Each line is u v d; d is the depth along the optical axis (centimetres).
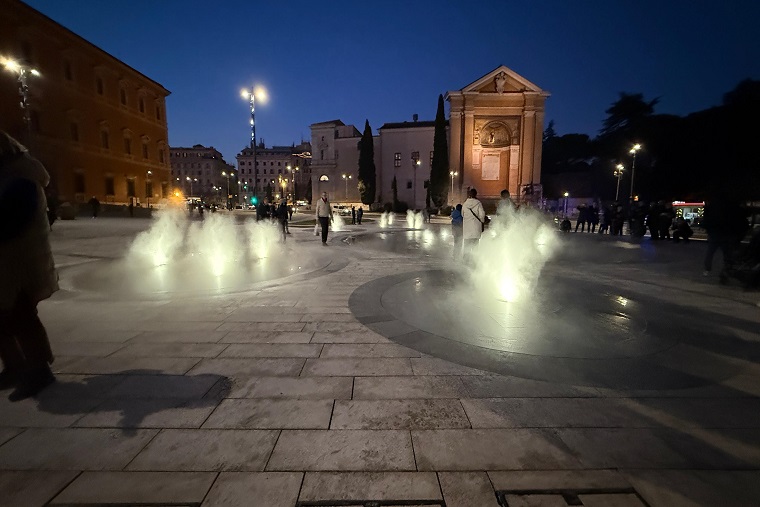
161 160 5019
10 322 284
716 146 3900
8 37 2961
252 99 2294
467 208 852
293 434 244
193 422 257
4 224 258
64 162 3500
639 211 1981
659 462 220
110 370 336
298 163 12562
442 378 324
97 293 618
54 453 224
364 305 554
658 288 686
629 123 5225
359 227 2644
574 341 412
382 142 6681
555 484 202
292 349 387
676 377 328
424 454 225
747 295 632
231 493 194
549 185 6456
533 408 277
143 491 195
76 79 3622
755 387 311
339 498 192
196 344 400
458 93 5038
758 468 215
